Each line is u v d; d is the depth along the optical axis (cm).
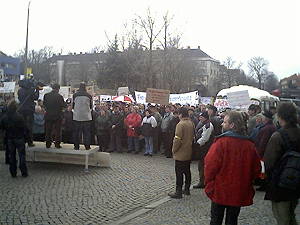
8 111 1050
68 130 1586
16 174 1077
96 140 1781
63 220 692
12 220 675
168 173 1214
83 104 1210
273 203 493
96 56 7331
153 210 778
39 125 1528
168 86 4094
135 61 4319
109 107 1822
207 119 975
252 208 795
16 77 6788
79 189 948
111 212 762
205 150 984
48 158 1323
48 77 7400
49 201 820
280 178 470
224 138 487
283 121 489
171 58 4072
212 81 9569
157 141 1708
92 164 1296
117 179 1095
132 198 884
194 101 2214
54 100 1219
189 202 849
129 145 1717
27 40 3091
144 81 4072
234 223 490
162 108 1859
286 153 474
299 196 477
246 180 480
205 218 717
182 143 887
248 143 488
